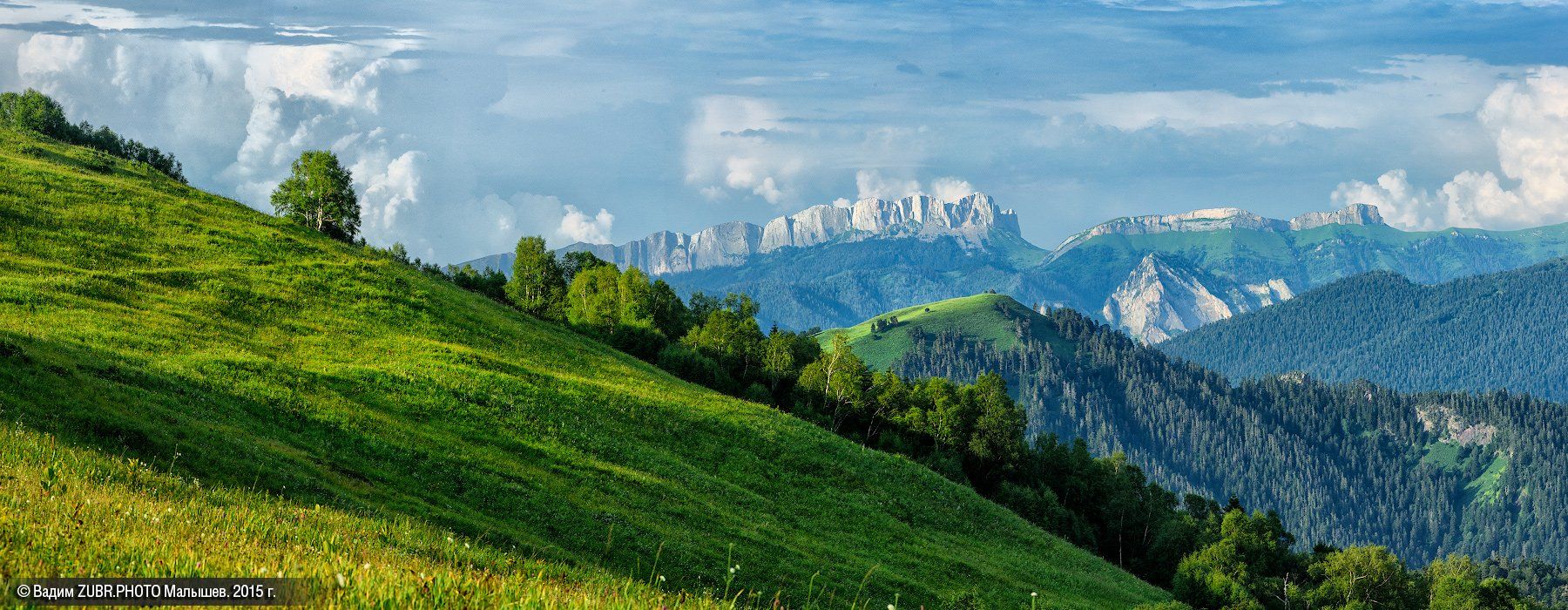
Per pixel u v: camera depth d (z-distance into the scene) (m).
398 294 85.56
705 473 66.75
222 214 95.56
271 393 52.06
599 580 20.28
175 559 10.89
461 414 61.03
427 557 19.53
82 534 11.51
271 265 83.25
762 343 128.25
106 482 20.66
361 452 48.94
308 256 88.94
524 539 43.25
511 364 75.06
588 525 49.38
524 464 56.12
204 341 59.69
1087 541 112.62
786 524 62.09
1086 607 65.50
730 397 90.50
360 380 60.91
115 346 52.72
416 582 10.60
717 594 45.47
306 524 19.78
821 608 49.03
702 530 55.00
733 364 124.50
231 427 44.56
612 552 47.41
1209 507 134.62
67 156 104.25
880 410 124.19
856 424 125.38
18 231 73.88
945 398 122.31
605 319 120.25
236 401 49.38
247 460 39.75
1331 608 98.81
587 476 57.34
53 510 13.48
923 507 76.88
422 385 63.53
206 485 34.53
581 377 78.75
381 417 55.59
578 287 128.50
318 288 80.88
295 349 65.12
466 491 48.78
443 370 67.94
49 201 82.75
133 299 65.38
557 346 88.31
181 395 47.12
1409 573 130.25
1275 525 109.38
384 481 46.00
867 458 82.38
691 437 73.31
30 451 22.47
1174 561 110.88
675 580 46.81
